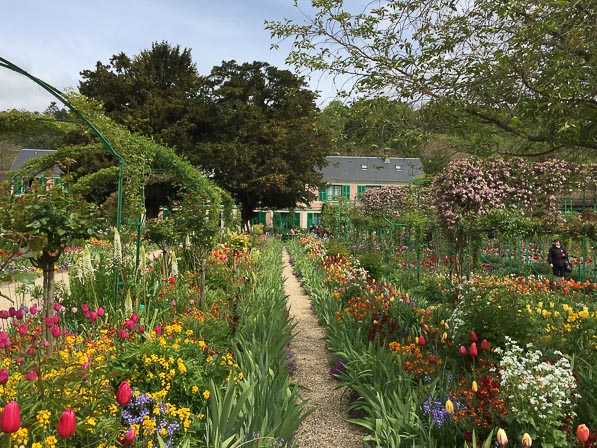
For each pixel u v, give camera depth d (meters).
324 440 4.38
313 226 35.62
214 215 10.84
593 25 3.98
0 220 4.37
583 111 4.10
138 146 9.16
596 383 3.94
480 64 4.43
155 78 33.94
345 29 5.01
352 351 5.61
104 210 8.94
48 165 11.62
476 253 12.35
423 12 4.86
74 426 2.19
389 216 26.42
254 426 3.61
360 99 5.04
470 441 3.51
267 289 9.25
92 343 4.41
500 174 13.28
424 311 6.86
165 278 9.02
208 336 5.37
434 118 4.94
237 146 30.84
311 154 33.03
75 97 7.96
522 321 5.36
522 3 4.32
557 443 3.25
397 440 3.67
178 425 3.46
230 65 33.97
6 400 2.97
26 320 5.35
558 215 13.84
